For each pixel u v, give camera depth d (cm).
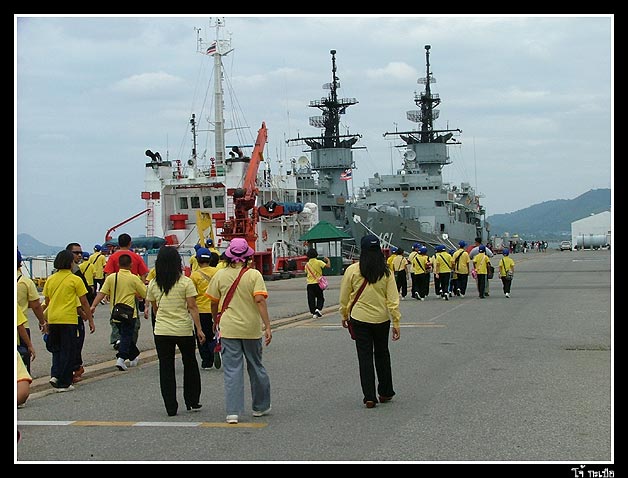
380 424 930
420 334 1817
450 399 1061
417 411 993
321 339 1805
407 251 6481
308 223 5472
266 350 1628
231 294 984
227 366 977
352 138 7462
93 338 1891
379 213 6275
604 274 4559
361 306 1038
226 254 1001
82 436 912
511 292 3247
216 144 4866
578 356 1422
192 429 939
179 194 4831
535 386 1138
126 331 1423
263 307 978
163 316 1033
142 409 1073
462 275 3020
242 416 1005
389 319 1057
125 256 1423
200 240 4456
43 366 1448
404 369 1319
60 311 1217
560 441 827
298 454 805
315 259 2341
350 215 6112
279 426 938
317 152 7300
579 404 1007
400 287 3053
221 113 4872
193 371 1055
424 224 7138
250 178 4597
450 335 1786
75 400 1148
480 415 958
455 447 814
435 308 2559
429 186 7562
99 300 1404
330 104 7350
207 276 1417
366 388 1026
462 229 8025
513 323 2016
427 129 8019
